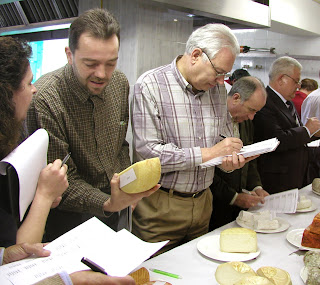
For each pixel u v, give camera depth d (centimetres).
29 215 102
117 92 164
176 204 171
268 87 263
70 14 274
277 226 161
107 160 159
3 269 86
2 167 90
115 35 128
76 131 148
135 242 108
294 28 486
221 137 184
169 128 166
